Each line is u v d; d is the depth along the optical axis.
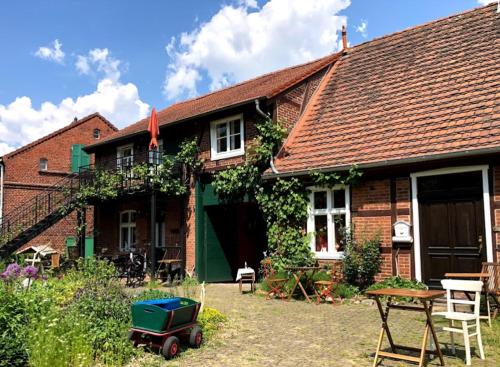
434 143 10.96
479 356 6.52
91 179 19.38
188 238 16.67
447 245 10.70
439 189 10.91
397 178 11.53
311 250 12.98
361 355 6.69
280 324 8.74
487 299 8.27
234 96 17.80
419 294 6.01
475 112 11.10
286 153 14.10
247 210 17.73
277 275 12.49
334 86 15.86
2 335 6.00
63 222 25.83
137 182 17.55
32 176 26.69
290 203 13.32
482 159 10.22
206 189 16.41
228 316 9.47
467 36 13.77
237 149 15.80
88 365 6.09
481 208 10.28
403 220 11.34
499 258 9.88
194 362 6.48
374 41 16.72
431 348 6.84
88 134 29.66
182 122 16.84
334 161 12.53
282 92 14.92
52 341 5.94
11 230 22.20
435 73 13.29
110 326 7.03
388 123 12.66
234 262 17.08
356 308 10.24
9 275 8.17
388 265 11.52
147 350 6.92
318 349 7.02
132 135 19.11
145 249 17.69
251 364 6.35
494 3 14.10
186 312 7.13
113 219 21.19
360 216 12.08
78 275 11.40
